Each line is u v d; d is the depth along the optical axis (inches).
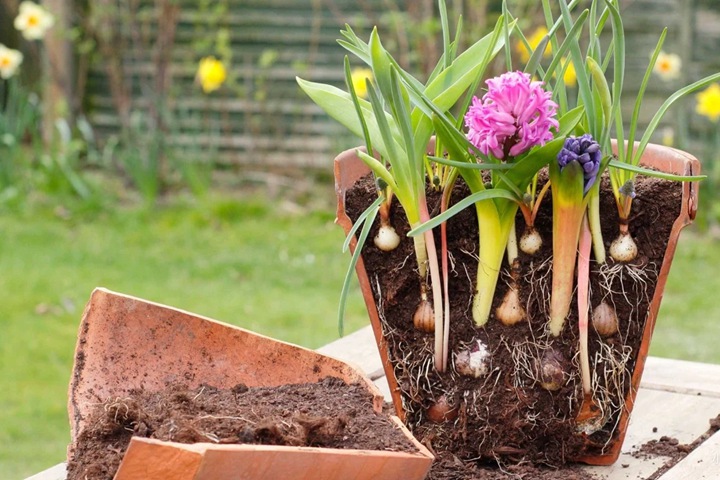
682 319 134.8
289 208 188.1
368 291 45.7
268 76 194.4
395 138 45.1
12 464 98.2
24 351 124.6
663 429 51.1
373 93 40.4
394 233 45.1
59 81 198.8
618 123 45.0
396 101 40.5
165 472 31.8
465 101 43.9
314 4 189.3
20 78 215.2
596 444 45.1
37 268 155.6
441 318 44.2
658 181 44.3
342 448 37.9
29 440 104.0
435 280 43.8
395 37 184.5
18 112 204.7
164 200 193.6
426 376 44.9
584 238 43.4
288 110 195.3
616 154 48.4
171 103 193.8
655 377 59.5
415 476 37.8
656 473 44.8
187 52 195.2
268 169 197.8
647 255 43.9
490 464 45.3
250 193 195.5
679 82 176.7
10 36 214.1
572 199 42.0
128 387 43.7
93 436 38.0
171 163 195.3
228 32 193.5
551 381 43.8
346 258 163.6
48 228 177.6
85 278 151.3
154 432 36.9
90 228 178.5
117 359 44.0
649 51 177.6
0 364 120.7
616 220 44.0
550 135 41.5
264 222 181.8
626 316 44.3
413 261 44.9
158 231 177.0
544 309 44.0
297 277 154.6
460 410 44.6
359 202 46.1
